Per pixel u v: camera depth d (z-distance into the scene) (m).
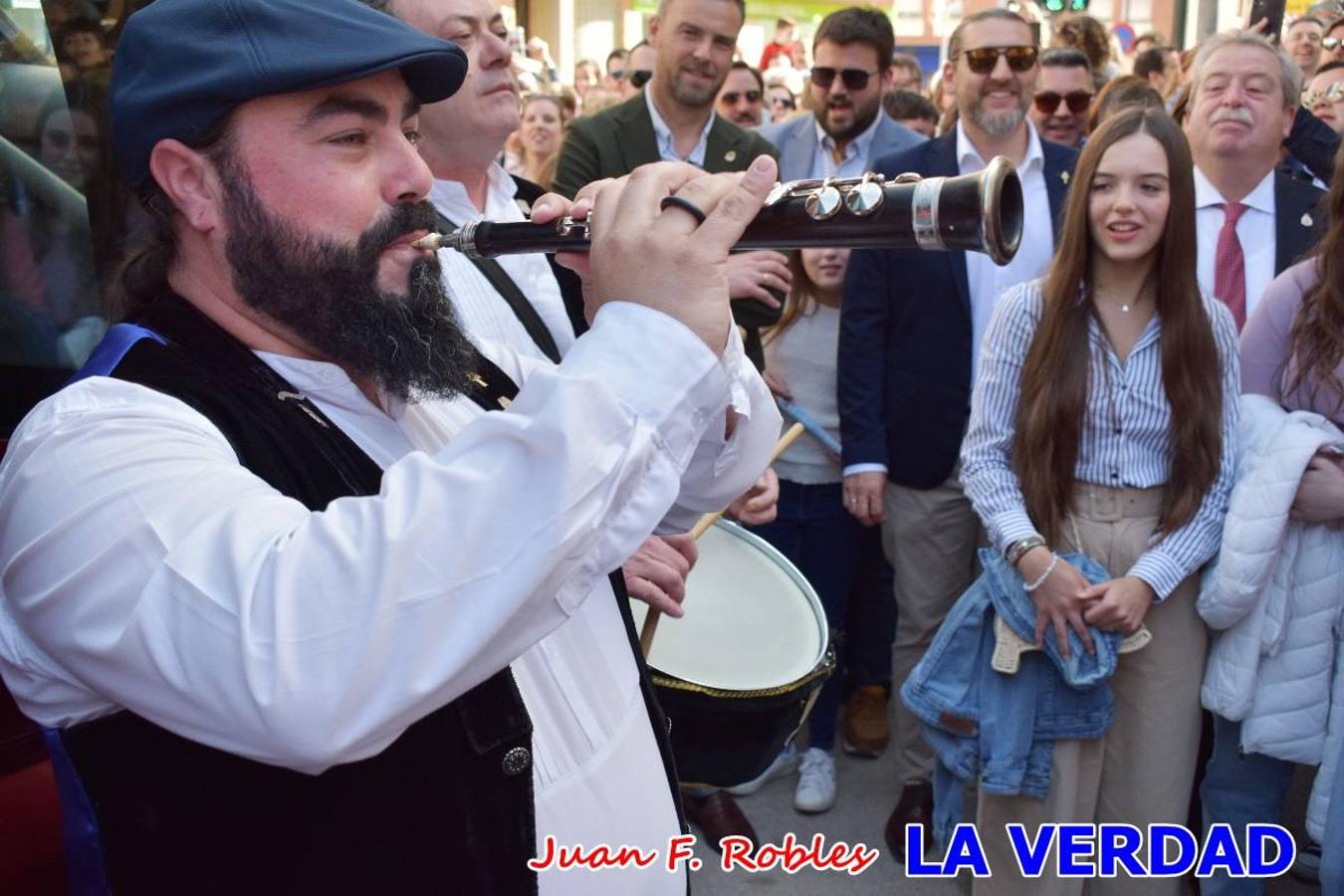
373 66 0.98
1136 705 2.33
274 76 0.96
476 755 1.00
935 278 2.94
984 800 2.40
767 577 2.19
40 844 1.40
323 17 0.99
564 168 3.36
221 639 0.81
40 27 1.60
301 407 1.05
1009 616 2.29
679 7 3.24
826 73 3.82
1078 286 2.32
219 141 1.00
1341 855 2.08
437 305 1.10
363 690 0.81
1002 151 3.14
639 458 0.87
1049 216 3.08
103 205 1.66
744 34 12.34
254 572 0.83
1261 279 2.92
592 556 0.87
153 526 0.86
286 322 1.04
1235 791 2.42
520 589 0.83
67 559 0.86
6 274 1.61
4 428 1.62
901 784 3.13
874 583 3.36
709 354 0.92
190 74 0.97
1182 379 2.26
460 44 1.92
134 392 0.95
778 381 3.23
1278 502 2.17
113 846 0.98
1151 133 2.25
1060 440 2.31
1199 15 6.96
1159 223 2.23
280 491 0.98
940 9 12.50
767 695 1.75
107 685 0.87
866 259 3.02
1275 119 2.87
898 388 3.00
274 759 0.83
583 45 12.45
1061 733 2.30
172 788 0.96
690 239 0.93
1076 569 2.26
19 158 1.60
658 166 0.98
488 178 2.14
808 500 3.23
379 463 1.11
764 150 3.51
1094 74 5.46
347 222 1.02
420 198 1.09
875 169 3.34
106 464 0.89
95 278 1.67
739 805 3.12
